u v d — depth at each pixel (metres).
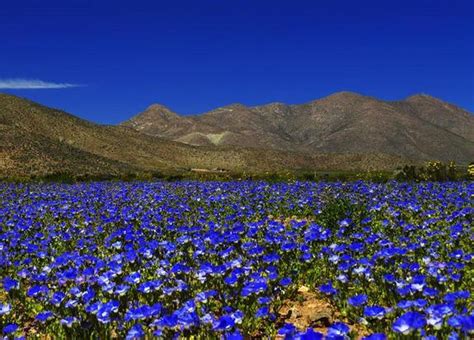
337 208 17.25
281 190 25.31
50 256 12.83
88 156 105.31
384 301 8.76
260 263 10.49
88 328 7.39
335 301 8.90
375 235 12.05
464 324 5.87
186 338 6.96
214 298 8.94
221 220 17.38
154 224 16.66
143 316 7.13
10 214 20.20
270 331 7.64
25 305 9.40
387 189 24.75
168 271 9.77
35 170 81.19
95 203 23.81
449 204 18.78
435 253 10.42
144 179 52.88
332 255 10.25
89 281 9.34
